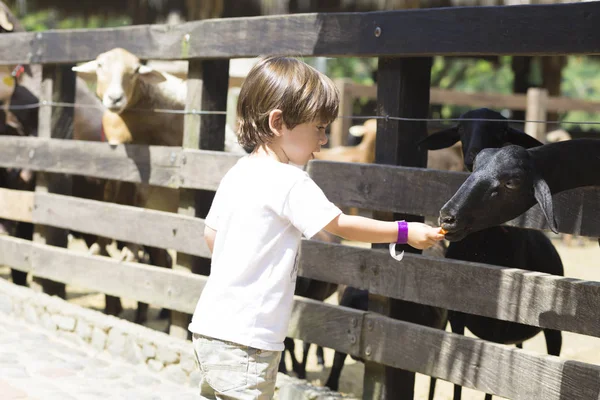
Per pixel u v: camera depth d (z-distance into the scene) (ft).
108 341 18.49
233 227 9.66
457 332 15.23
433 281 13.84
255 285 9.46
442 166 33.68
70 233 25.79
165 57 19.03
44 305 20.27
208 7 43.42
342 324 15.35
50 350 18.51
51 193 22.72
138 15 50.31
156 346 17.28
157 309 26.68
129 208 19.85
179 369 16.79
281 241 9.53
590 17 11.82
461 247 14.99
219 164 17.71
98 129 25.13
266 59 9.87
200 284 17.98
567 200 12.22
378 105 15.03
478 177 10.44
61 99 22.71
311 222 9.27
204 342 9.57
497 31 12.89
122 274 19.81
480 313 13.15
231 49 17.30
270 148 9.91
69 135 23.06
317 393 14.76
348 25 15.11
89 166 21.03
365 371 15.24
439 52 13.69
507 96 49.42
